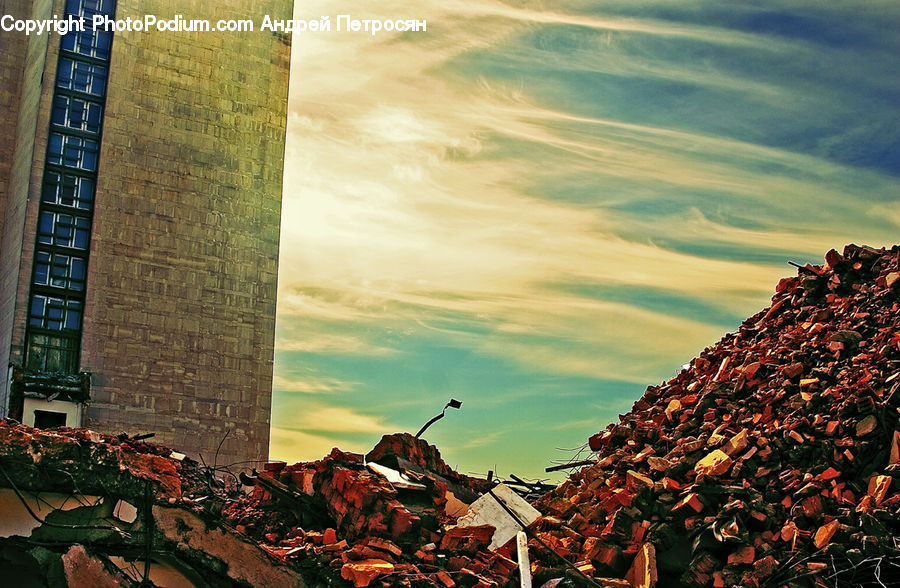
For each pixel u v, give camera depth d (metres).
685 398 27.66
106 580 20.33
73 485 20.44
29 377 46.47
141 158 52.22
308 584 21.61
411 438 27.84
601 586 21.98
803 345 26.81
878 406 23.27
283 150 56.53
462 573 21.86
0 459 19.77
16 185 52.12
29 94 52.78
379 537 23.00
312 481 25.50
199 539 21.31
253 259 54.22
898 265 27.67
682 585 22.08
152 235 51.78
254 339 53.22
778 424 24.50
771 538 21.83
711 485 23.19
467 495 27.41
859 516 21.31
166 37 54.06
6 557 20.09
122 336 49.88
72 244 50.16
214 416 51.19
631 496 23.89
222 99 55.09
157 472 21.73
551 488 29.38
